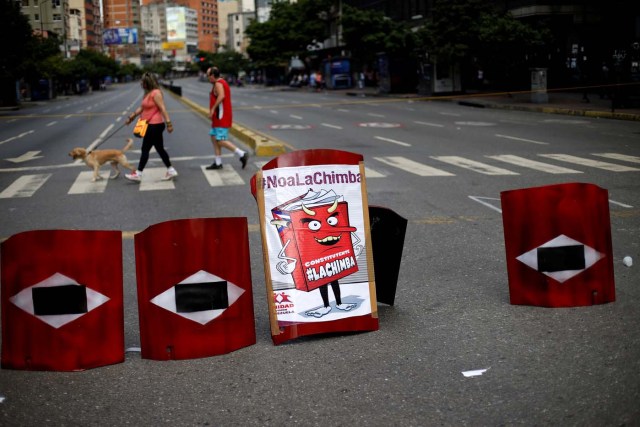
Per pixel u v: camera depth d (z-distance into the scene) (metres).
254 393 4.21
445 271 6.79
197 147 19.62
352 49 61.91
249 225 9.02
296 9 89.12
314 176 5.16
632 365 4.38
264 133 22.73
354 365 4.59
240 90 89.00
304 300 5.05
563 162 14.01
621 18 39.47
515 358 4.59
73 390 4.35
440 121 26.50
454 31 41.81
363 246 5.24
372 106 38.84
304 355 4.80
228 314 4.89
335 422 3.81
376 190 11.39
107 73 136.75
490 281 6.41
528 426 3.69
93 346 4.70
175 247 4.75
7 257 4.64
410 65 54.53
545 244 5.56
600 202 5.61
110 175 14.09
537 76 33.28
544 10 41.66
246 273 4.96
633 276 6.36
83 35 178.62
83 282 4.67
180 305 4.78
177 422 3.88
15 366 4.69
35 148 20.77
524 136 19.69
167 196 11.44
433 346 4.87
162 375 4.54
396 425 3.75
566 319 5.30
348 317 5.15
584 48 42.00
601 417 3.74
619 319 5.24
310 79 80.06
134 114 12.99
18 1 56.06
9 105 55.91
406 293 6.15
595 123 23.67
